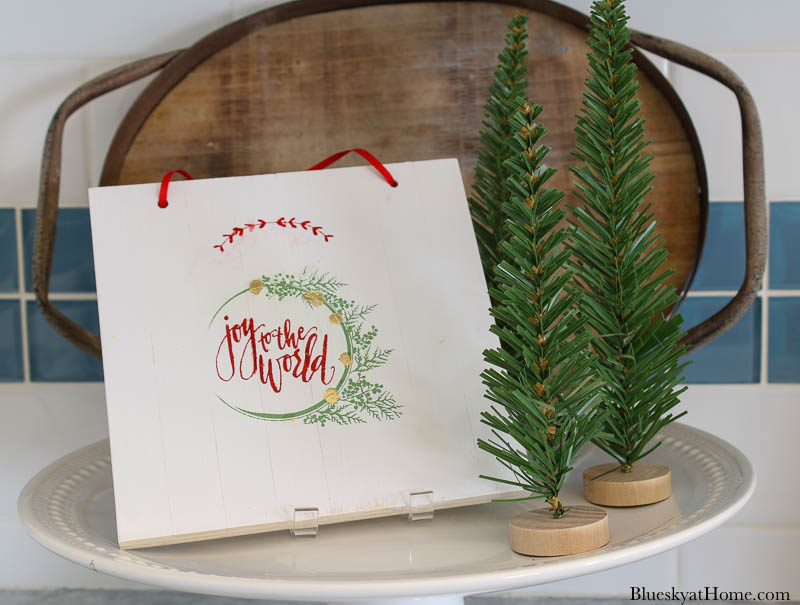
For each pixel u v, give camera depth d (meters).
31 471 0.70
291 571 0.38
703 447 0.53
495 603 0.70
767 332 0.67
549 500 0.40
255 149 0.63
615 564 0.36
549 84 0.63
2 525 0.70
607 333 0.46
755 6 0.65
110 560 0.38
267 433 0.43
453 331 0.46
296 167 0.63
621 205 0.44
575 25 0.62
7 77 0.67
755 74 0.66
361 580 0.35
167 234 0.45
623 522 0.43
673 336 0.46
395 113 0.63
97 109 0.67
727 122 0.66
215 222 0.46
